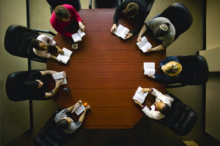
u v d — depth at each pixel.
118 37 1.59
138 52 1.58
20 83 1.45
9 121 1.88
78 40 1.54
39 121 2.27
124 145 2.25
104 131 2.27
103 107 1.59
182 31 1.50
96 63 1.60
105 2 1.87
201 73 1.37
